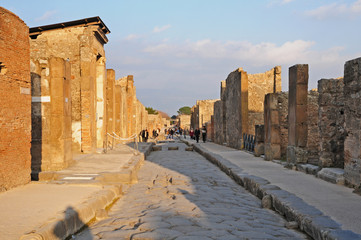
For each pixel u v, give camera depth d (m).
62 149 10.45
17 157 7.46
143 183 9.72
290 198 6.27
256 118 22.48
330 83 9.58
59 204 5.65
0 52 6.97
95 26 16.36
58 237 4.35
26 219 4.71
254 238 4.40
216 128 28.89
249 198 7.76
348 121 7.75
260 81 22.61
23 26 7.81
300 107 11.04
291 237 4.70
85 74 15.82
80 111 15.84
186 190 8.30
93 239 4.55
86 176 8.94
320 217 4.90
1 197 6.27
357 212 5.21
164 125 92.75
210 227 4.88
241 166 11.77
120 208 6.69
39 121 10.41
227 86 24.22
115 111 23.80
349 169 7.66
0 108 6.92
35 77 10.48
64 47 16.12
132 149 18.94
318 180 8.59
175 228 4.80
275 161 12.98
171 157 18.53
